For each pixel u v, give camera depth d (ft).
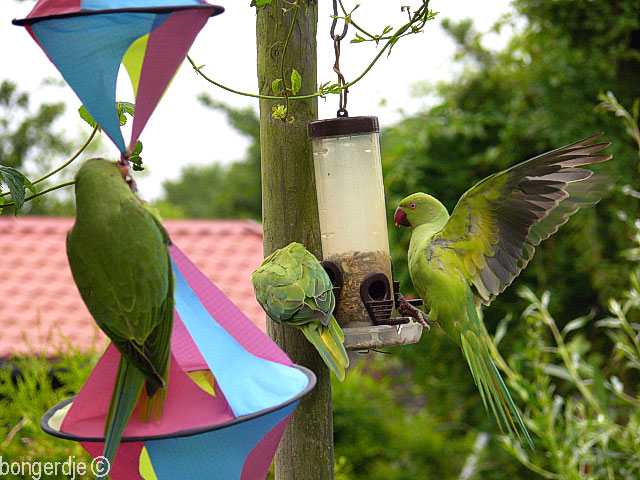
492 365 13.03
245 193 85.92
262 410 7.36
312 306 10.67
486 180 11.86
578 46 32.76
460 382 35.09
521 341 31.71
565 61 32.24
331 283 11.60
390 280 12.75
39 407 19.19
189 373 8.36
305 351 11.51
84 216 6.97
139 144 9.42
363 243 12.43
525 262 12.39
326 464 11.57
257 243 38.14
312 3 11.49
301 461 11.48
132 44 7.25
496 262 12.64
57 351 21.36
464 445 35.24
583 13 31.86
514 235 12.30
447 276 12.67
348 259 12.34
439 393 36.65
